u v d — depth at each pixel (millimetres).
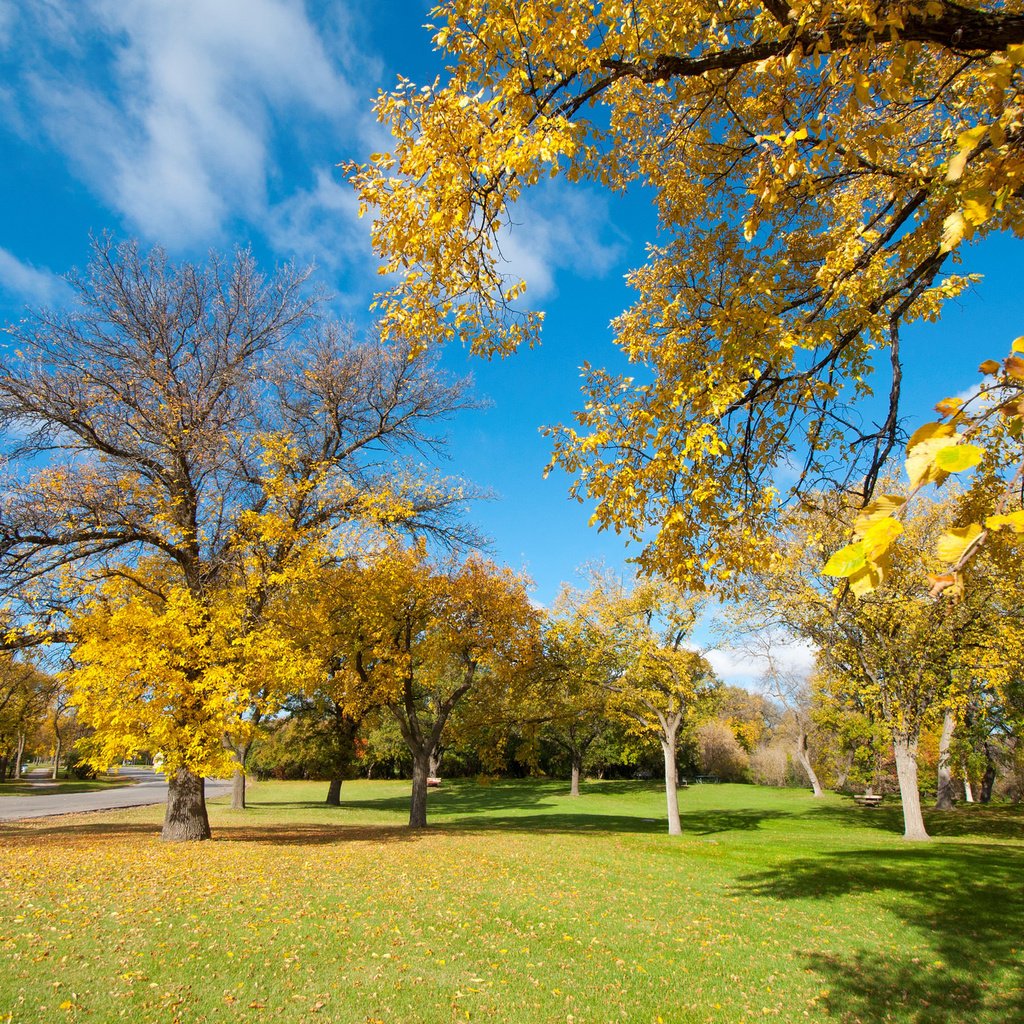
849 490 5113
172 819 14477
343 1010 5543
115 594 13156
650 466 4965
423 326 4832
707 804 33125
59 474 12805
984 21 3152
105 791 37156
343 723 30141
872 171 5223
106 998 5395
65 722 52812
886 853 15414
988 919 9352
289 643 13133
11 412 12617
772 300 4973
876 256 4953
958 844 17344
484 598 19344
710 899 10461
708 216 6176
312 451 16891
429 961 6785
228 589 13906
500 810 29828
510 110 4312
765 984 6742
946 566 1157
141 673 11836
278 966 6355
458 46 4500
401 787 42875
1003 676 16406
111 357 14172
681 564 5211
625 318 6250
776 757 49062
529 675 20422
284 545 14602
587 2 4207
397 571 17047
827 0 3186
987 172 1806
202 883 9469
